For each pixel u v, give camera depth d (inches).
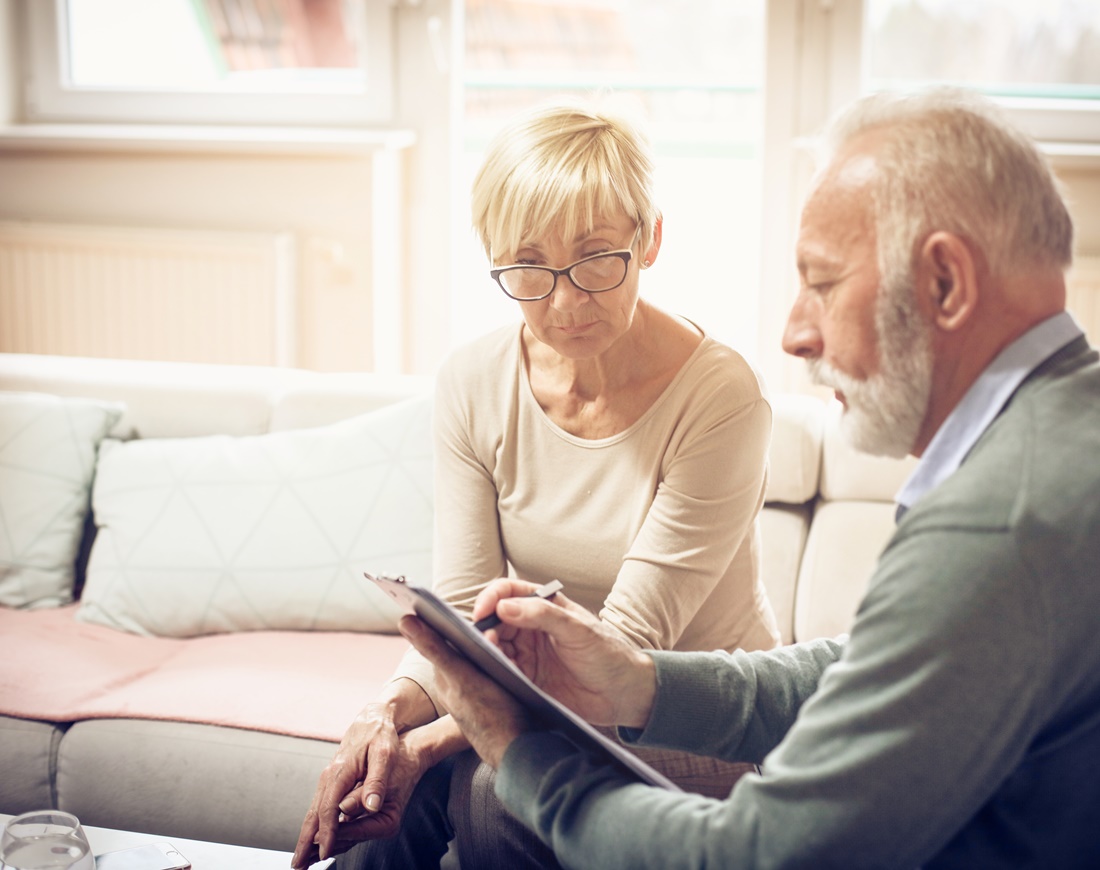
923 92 37.8
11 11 126.4
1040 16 110.9
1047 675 32.6
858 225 36.8
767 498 82.8
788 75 111.8
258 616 80.6
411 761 54.0
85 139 119.1
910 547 34.2
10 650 76.7
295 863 51.4
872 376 37.5
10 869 43.0
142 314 122.3
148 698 70.2
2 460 86.7
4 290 124.5
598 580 59.9
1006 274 35.7
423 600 39.5
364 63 120.6
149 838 52.6
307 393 88.5
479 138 171.3
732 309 177.6
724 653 48.4
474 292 156.3
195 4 125.0
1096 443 33.6
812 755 34.2
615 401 58.7
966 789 32.9
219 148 117.0
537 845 53.6
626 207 53.0
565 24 137.5
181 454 85.4
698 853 35.6
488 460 61.9
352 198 119.6
